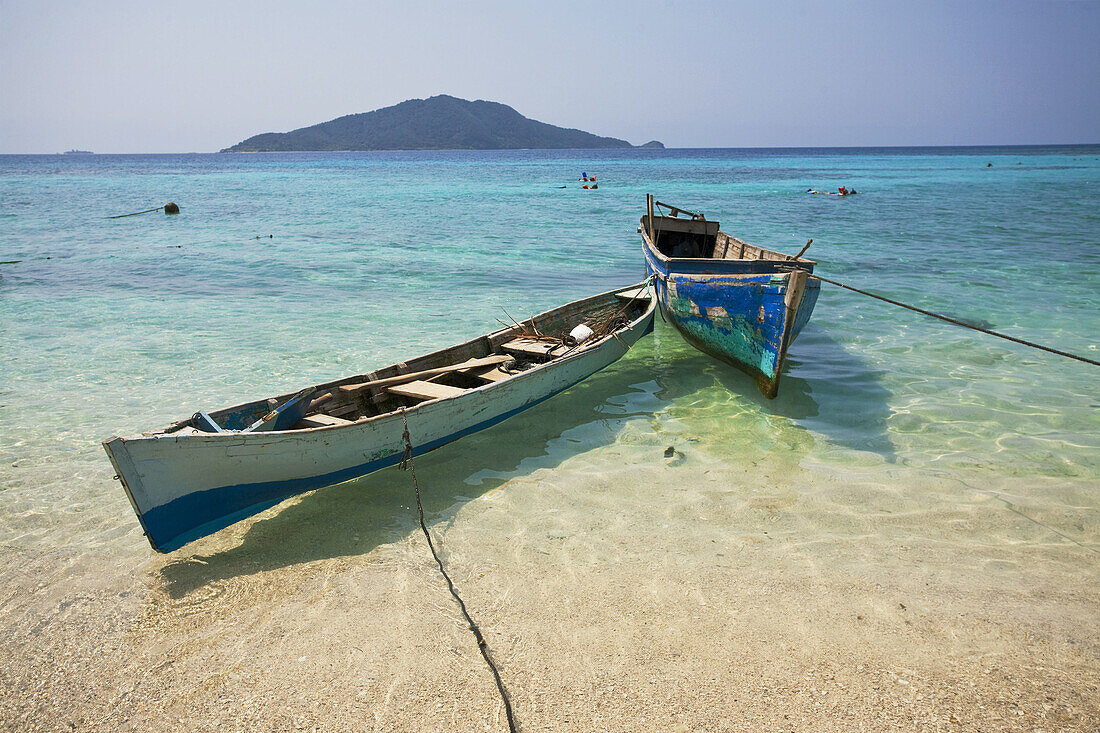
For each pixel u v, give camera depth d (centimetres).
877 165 10900
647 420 851
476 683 413
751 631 457
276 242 2488
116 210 3922
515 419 859
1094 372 988
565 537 583
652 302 1180
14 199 4853
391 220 3253
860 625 462
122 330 1281
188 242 2498
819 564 537
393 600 497
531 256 2177
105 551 573
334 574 532
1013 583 508
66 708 404
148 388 970
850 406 881
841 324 1294
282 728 383
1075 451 732
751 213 3331
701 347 1078
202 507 557
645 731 374
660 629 461
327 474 629
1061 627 456
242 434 557
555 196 4838
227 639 459
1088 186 5131
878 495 648
